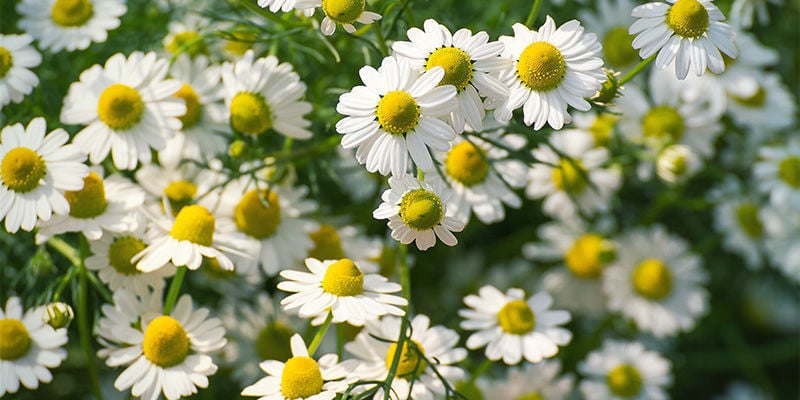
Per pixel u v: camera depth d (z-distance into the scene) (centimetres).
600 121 58
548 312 52
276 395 48
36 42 54
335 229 55
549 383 56
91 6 53
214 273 55
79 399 56
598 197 58
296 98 52
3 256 54
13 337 50
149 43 56
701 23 49
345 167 56
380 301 49
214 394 56
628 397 58
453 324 59
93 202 50
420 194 47
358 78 55
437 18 55
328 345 54
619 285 59
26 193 50
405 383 50
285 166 54
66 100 51
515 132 51
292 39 54
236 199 53
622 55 58
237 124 52
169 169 53
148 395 49
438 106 47
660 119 58
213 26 56
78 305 51
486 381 56
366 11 48
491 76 48
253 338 55
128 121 51
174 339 49
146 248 50
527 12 56
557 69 48
